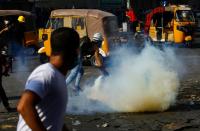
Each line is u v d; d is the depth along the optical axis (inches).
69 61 133.5
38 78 127.3
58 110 130.2
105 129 329.7
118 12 1648.6
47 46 810.8
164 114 373.7
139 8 1963.6
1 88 385.1
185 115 369.7
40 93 126.0
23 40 874.8
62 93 130.6
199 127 335.6
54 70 130.1
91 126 338.6
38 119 124.8
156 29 1149.1
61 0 1626.5
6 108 390.6
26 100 124.9
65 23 836.0
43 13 1523.1
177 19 1125.1
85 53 452.1
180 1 1991.9
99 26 812.0
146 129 328.2
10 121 355.3
